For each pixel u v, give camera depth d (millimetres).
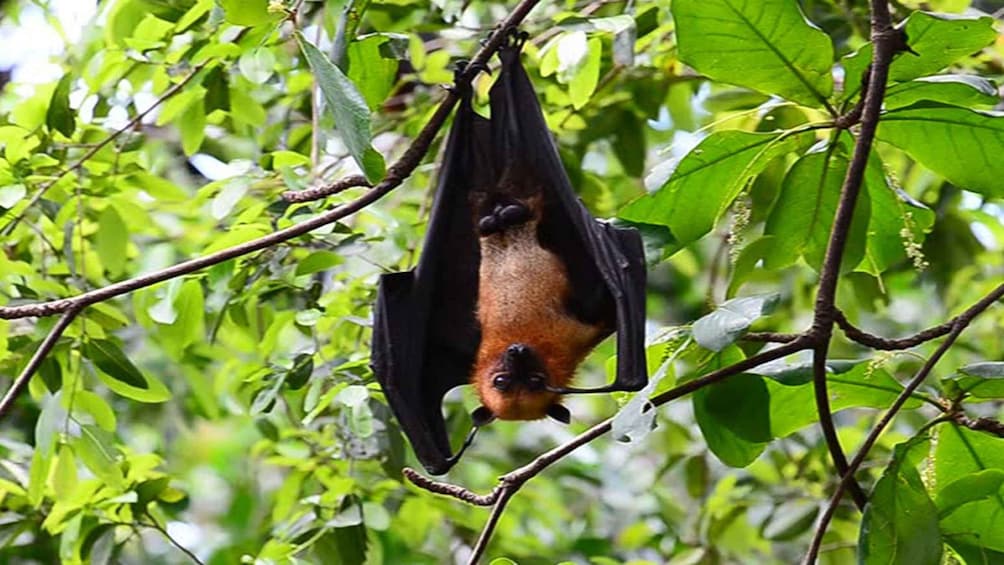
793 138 9039
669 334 8477
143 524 11695
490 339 9516
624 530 19156
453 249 9734
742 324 7391
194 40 11555
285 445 14305
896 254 9664
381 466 12492
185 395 17266
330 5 8422
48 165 11297
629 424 7445
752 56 8109
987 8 14508
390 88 8578
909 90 8234
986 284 16375
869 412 18641
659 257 8992
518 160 9227
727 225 16266
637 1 13180
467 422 13516
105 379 10930
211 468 23625
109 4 12430
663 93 14375
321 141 12039
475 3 13805
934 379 10344
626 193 16688
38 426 10711
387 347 9508
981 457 8625
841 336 16516
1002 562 8453
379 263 10883
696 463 15453
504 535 17047
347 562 11773
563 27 9852
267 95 14148
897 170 14992
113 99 12133
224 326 14195
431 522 15266
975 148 8688
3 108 13461
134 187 12547
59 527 11828
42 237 12016
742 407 8797
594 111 14492
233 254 7797
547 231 9547
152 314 10672
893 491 8188
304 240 11375
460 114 9445
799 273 16453
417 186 16156
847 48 13633
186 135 11984
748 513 14922
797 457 15336
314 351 11359
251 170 11148
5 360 11508
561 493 19500
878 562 8109
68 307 7852
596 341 9703
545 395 9305
